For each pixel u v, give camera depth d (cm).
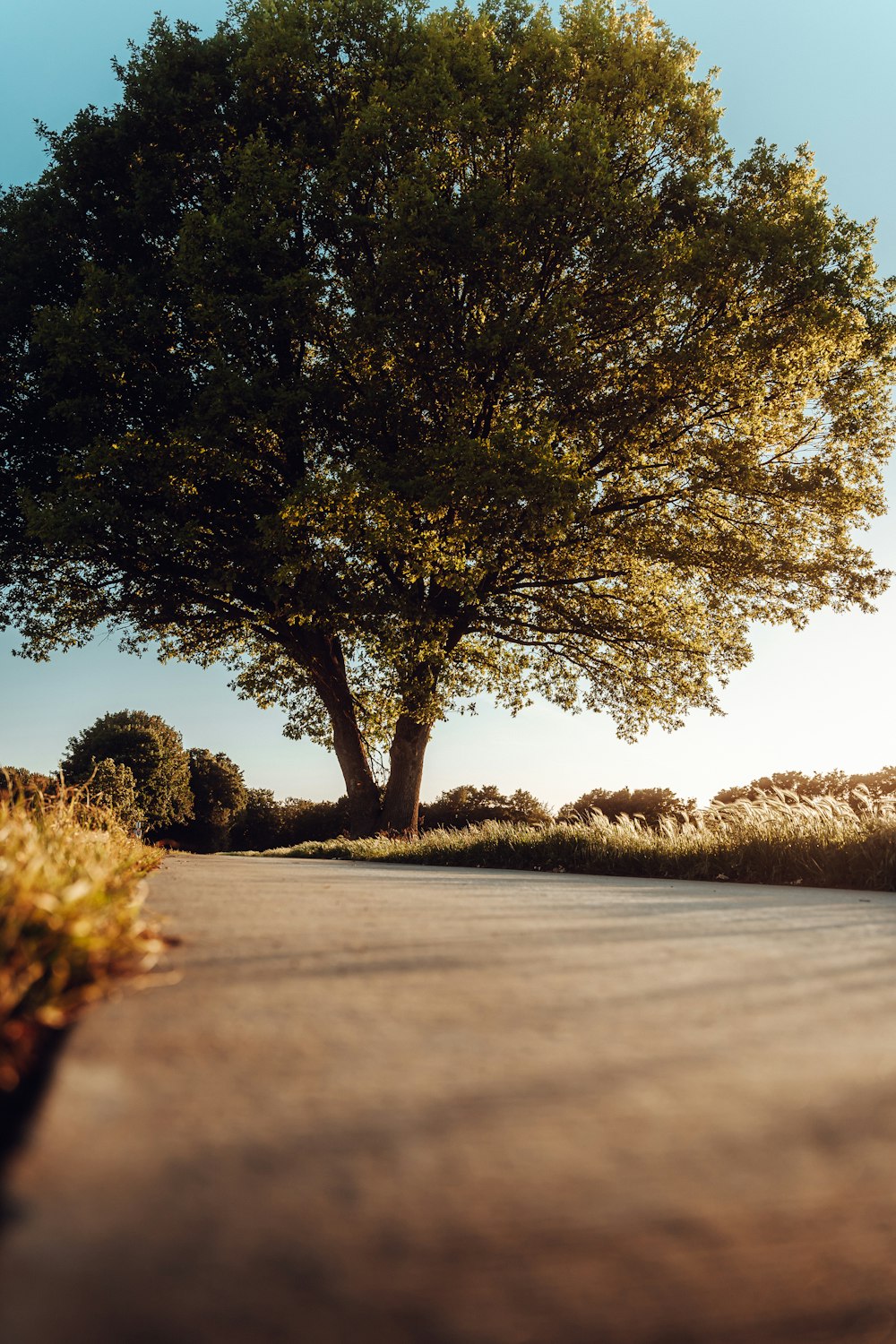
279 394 1327
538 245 1302
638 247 1334
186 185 1531
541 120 1403
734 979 158
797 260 1354
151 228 1492
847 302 1410
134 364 1413
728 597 1656
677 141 1479
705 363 1340
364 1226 62
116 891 186
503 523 1275
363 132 1340
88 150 1509
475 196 1274
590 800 3488
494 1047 108
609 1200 67
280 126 1490
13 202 1560
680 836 826
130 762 4525
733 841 739
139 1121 80
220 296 1321
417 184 1302
